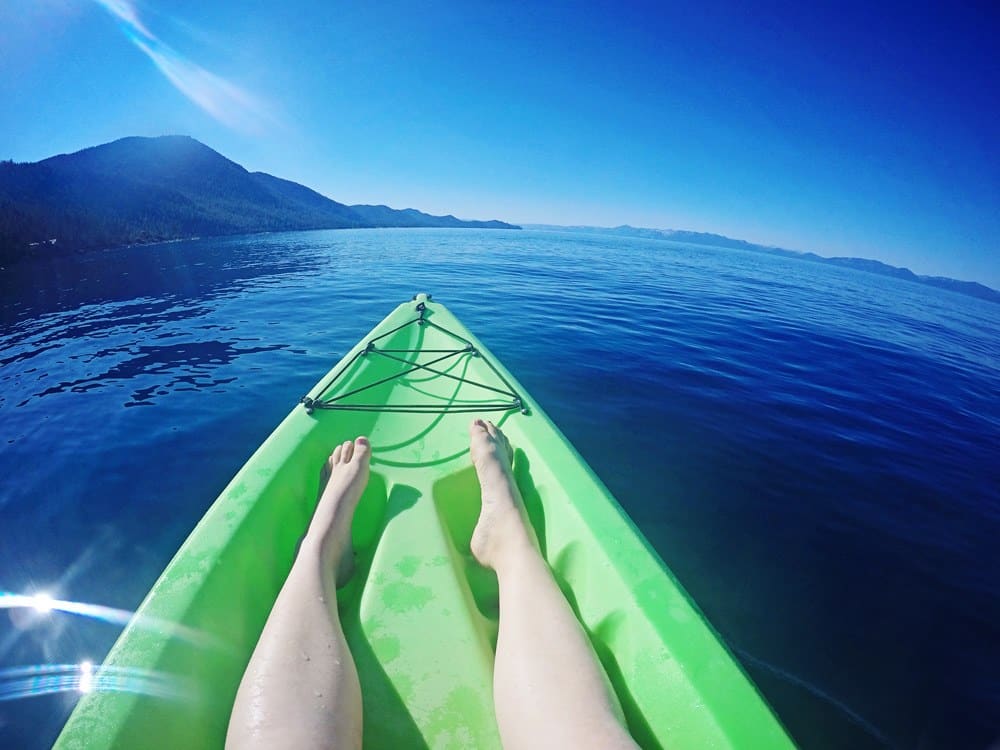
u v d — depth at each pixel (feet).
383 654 3.97
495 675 3.50
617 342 21.68
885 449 12.75
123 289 34.17
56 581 7.45
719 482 10.30
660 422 13.12
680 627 3.88
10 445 11.37
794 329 28.84
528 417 7.79
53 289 34.35
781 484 10.43
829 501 9.93
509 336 21.81
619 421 13.02
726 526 8.87
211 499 9.46
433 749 3.40
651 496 9.68
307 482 6.41
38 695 5.66
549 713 3.01
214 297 30.86
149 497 9.49
